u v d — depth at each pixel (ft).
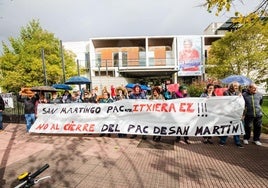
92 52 105.91
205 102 23.88
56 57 78.48
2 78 76.84
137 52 113.60
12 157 19.93
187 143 23.61
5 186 14.26
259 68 69.10
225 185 14.05
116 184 14.46
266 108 49.52
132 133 25.57
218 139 25.25
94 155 20.13
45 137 27.43
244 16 16.08
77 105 27.99
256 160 18.16
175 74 106.93
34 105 31.07
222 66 71.46
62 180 15.11
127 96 34.40
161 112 25.00
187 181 14.71
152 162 18.17
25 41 79.82
